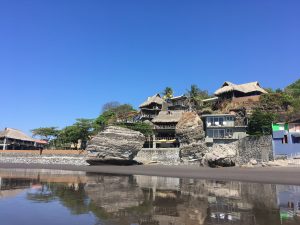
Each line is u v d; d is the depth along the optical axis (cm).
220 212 1241
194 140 6725
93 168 5462
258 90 8575
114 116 9381
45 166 6222
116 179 3134
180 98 9869
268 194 1797
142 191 2020
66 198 1652
